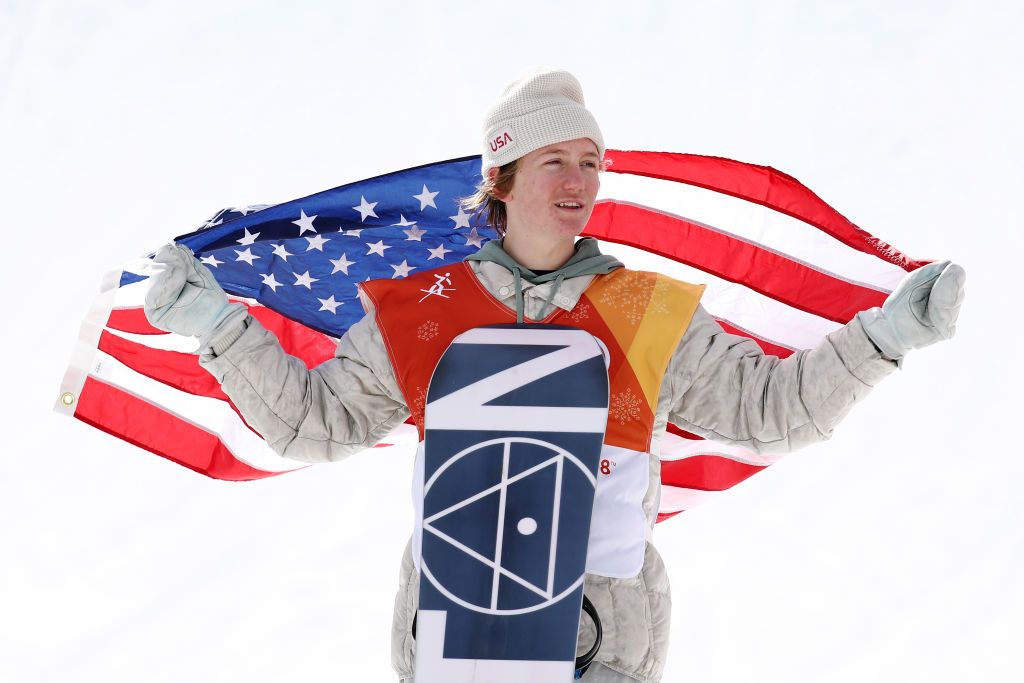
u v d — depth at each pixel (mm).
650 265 11250
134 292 10984
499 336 7844
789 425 7855
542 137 8172
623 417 7852
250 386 8008
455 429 7660
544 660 7371
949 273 7359
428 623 7438
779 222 10609
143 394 11367
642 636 7676
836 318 10312
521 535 7492
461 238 11031
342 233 10906
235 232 10570
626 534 7715
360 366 8305
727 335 8219
